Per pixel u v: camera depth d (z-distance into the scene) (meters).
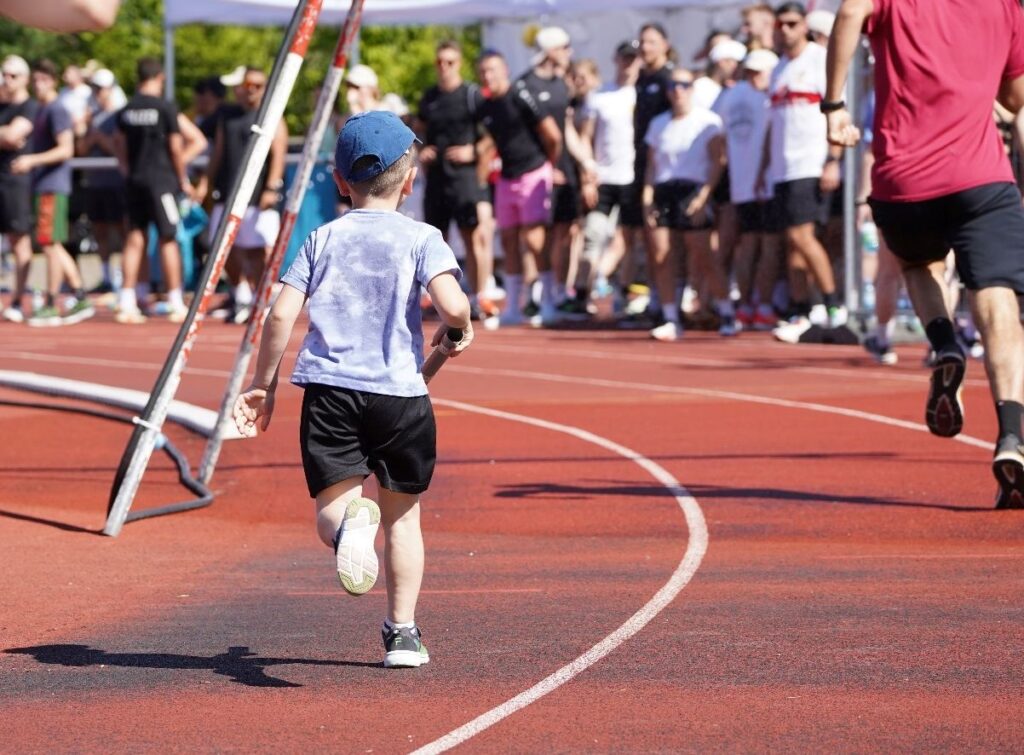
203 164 61.91
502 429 29.06
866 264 47.31
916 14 20.72
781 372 36.62
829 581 17.06
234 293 54.75
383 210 13.96
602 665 14.01
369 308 13.64
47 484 24.28
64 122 54.12
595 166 51.53
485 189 51.09
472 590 17.08
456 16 61.25
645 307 52.41
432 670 13.99
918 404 30.77
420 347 13.80
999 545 18.66
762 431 27.94
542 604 16.34
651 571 17.80
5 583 17.72
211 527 21.03
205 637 15.30
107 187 61.31
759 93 45.09
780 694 13.02
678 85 44.38
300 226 56.84
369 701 13.07
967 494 21.78
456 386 35.72
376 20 61.75
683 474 23.95
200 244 63.16
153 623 15.88
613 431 28.45
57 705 13.09
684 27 64.88
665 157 44.72
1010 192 20.61
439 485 23.56
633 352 42.09
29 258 55.19
